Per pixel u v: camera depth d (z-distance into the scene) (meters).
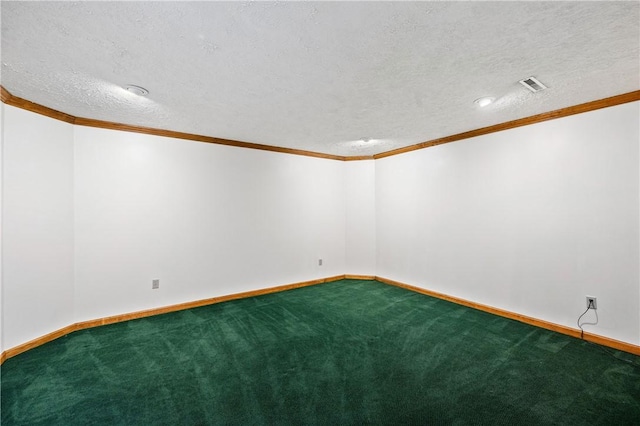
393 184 4.98
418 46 1.83
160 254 3.68
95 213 3.28
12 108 2.62
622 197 2.67
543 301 3.19
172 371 2.33
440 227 4.26
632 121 2.61
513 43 1.81
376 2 1.43
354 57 1.96
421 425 1.75
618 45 1.83
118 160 3.42
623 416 1.82
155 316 3.56
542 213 3.19
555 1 1.43
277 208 4.68
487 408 1.90
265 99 2.68
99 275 3.30
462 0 1.41
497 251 3.59
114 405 1.92
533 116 3.21
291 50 1.86
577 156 2.93
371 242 5.37
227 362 2.47
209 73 2.17
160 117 3.18
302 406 1.91
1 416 1.82
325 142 4.39
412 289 4.69
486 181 3.69
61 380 2.21
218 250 4.12
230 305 3.98
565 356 2.56
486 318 3.47
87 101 2.73
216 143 4.11
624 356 2.55
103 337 2.97
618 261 2.70
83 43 1.77
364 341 2.87
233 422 1.77
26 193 2.73
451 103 2.82
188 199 3.88
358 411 1.87
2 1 1.39
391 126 3.57
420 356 2.57
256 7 1.45
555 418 1.81
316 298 4.29
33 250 2.79
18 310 2.66
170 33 1.67
